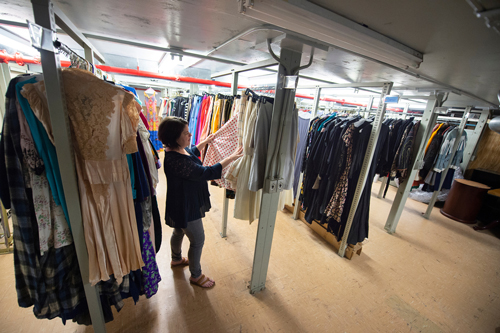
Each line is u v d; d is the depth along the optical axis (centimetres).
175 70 329
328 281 185
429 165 306
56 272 95
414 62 119
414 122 252
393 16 76
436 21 75
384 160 235
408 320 155
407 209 355
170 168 125
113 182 95
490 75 132
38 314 96
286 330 140
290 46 112
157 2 79
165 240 219
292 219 286
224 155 171
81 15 98
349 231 209
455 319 160
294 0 68
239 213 155
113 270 102
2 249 181
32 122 77
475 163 369
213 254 204
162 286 164
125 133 91
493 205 323
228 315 146
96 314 107
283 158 134
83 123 83
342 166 206
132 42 144
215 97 202
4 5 86
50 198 88
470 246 259
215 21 95
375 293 176
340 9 75
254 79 386
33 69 246
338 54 125
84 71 82
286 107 123
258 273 161
